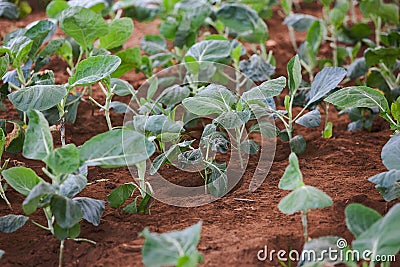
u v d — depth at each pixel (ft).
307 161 5.42
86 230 4.77
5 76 5.42
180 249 4.13
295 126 5.87
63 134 5.25
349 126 5.80
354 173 5.25
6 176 4.56
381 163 5.37
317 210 4.86
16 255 4.64
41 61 5.63
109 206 4.99
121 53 5.77
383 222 4.20
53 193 4.49
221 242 4.64
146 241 4.14
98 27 5.49
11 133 5.47
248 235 4.69
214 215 4.89
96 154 4.49
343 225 4.74
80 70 4.96
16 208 5.01
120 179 5.28
